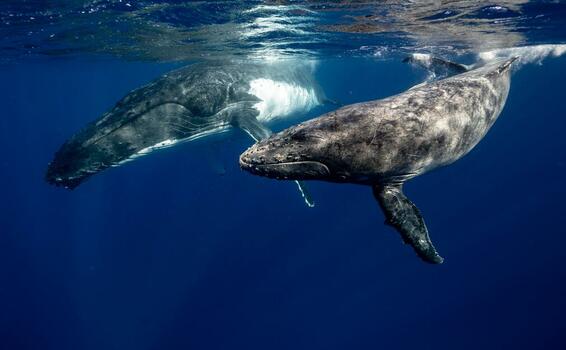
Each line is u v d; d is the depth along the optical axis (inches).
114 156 330.6
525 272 1004.6
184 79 382.3
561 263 1015.6
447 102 219.9
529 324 868.0
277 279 996.6
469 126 231.6
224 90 403.5
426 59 378.3
